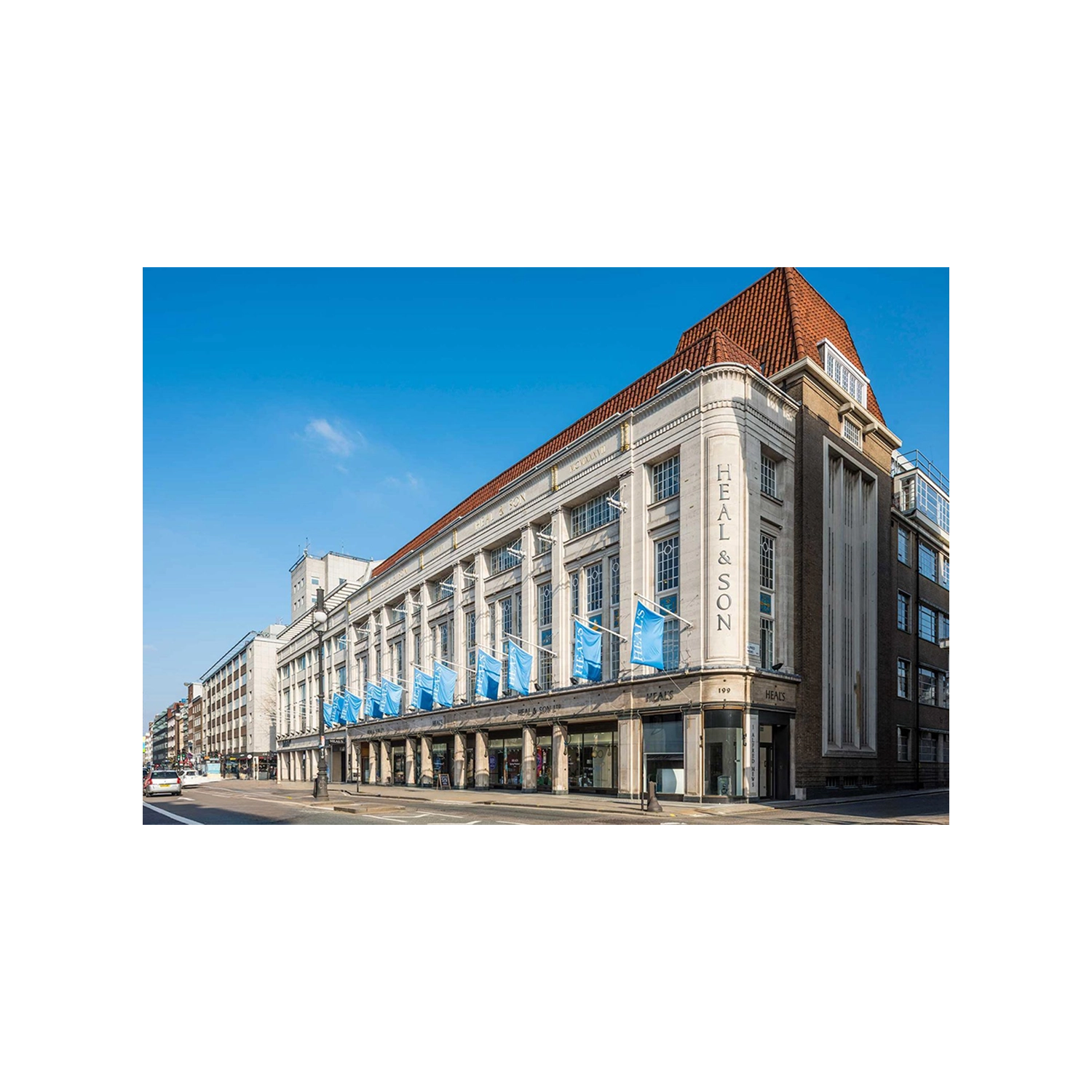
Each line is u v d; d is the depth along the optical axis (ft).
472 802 104.01
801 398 109.70
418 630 180.86
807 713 102.83
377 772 198.90
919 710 141.28
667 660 99.86
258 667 347.36
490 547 149.18
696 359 103.96
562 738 119.24
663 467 105.40
